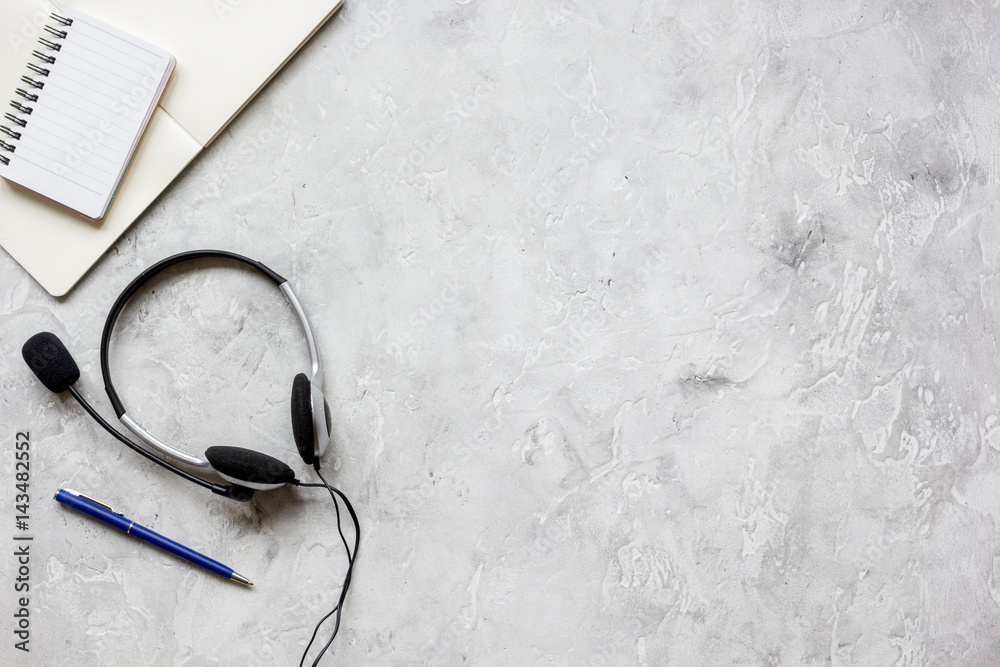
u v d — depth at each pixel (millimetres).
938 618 833
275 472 679
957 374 846
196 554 736
